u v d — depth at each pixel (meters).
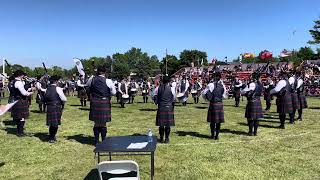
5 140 8.44
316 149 7.46
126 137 5.75
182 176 5.80
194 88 17.70
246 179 5.66
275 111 13.98
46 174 5.96
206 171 6.03
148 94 18.25
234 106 16.00
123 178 4.43
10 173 6.02
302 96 11.38
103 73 7.86
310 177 5.73
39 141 8.33
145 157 6.86
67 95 25.19
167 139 8.09
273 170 6.07
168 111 8.02
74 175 5.90
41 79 13.59
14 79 8.85
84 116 12.74
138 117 12.42
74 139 8.56
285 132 9.36
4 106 5.75
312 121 11.28
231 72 28.14
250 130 8.94
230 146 7.74
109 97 7.89
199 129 9.88
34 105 16.58
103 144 5.26
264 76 22.30
